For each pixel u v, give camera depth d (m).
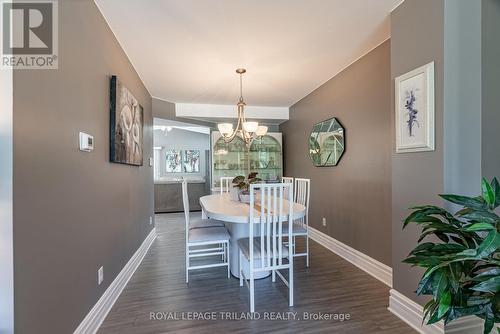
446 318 1.07
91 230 1.82
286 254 2.20
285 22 2.20
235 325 1.90
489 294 1.12
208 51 2.71
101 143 2.01
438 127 1.70
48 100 1.32
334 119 3.47
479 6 1.67
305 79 3.63
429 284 1.08
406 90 1.94
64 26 1.48
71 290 1.54
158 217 5.98
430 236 1.80
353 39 2.53
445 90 1.66
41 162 1.27
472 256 0.97
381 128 2.65
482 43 1.67
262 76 3.48
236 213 2.23
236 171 5.75
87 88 1.77
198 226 2.98
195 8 1.98
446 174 1.67
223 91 4.13
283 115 5.30
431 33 1.75
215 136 5.68
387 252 2.57
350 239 3.17
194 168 7.98
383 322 1.93
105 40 2.11
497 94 1.69
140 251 3.23
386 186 2.58
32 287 1.20
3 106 1.08
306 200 3.06
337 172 3.46
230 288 2.47
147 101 3.91
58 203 1.41
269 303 2.19
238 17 2.11
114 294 2.23
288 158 5.40
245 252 2.20
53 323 1.36
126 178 2.65
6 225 1.07
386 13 2.11
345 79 3.26
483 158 1.69
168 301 2.23
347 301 2.22
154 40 2.46
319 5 1.97
